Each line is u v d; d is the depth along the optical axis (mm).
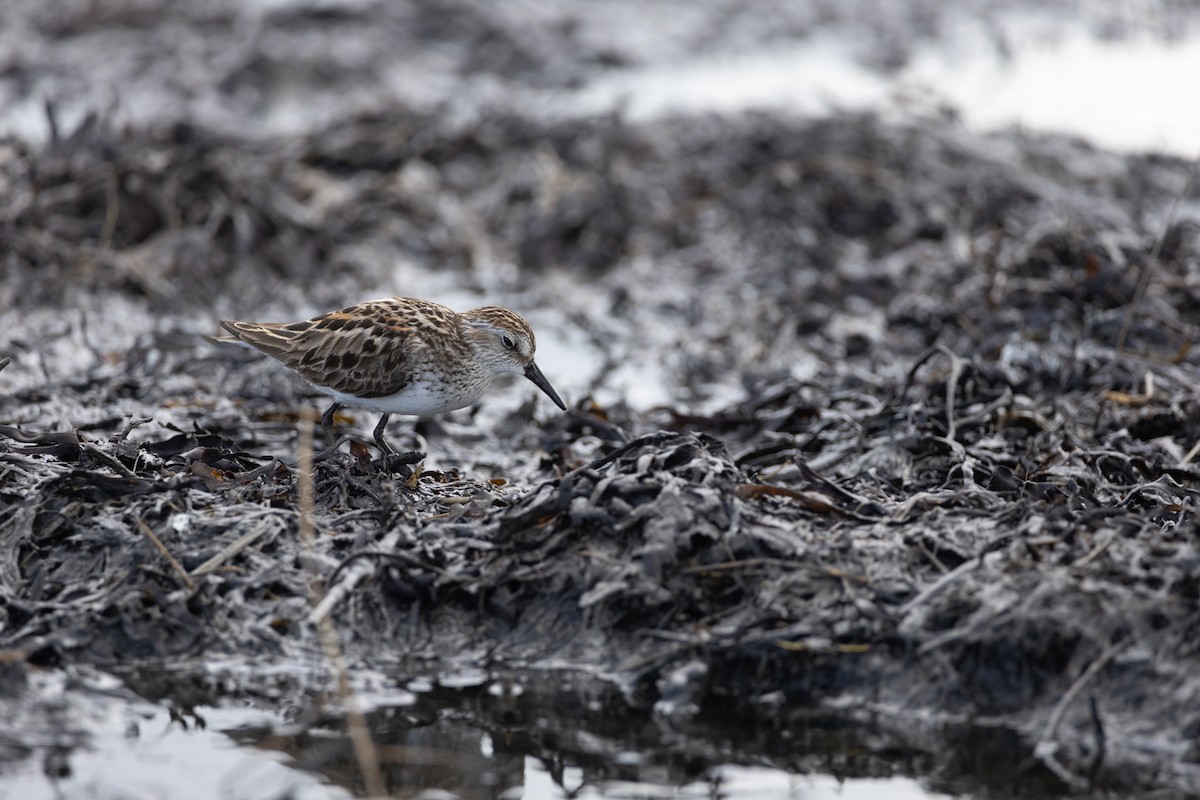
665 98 24578
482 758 8469
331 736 8570
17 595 9438
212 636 9273
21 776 8008
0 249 17391
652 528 9398
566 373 15836
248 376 14508
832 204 20047
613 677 9102
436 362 11578
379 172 21156
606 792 8125
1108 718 8414
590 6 28250
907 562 9461
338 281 18219
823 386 14094
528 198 20578
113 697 8805
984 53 26922
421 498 10742
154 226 18078
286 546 9867
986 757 8359
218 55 25359
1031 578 9039
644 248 19375
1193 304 15594
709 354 16391
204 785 8008
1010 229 18812
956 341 15305
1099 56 26781
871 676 8961
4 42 25344
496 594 9562
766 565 9406
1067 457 11328
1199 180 20953
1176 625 8648
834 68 26297
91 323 16234
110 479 10109
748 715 8844
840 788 8125
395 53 25875
